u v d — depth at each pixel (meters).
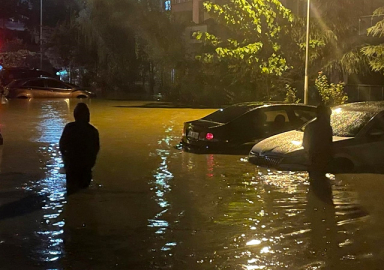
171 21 37.62
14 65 53.91
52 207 7.84
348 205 8.01
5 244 6.18
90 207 7.85
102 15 40.56
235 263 5.58
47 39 56.00
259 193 8.75
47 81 33.28
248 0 26.45
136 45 38.94
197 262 5.61
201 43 34.56
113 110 25.08
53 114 22.47
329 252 5.94
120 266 5.50
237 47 25.77
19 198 8.37
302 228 6.84
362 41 28.12
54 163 11.40
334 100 24.31
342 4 28.44
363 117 10.98
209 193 8.77
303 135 10.32
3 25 63.88
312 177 9.91
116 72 42.59
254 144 12.82
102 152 12.96
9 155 12.38
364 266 5.52
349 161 10.38
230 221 7.15
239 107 13.71
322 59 28.11
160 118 21.45
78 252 5.92
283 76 27.00
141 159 11.98
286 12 25.98
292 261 5.65
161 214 7.50
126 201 8.22
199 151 12.92
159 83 40.22
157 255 5.82
